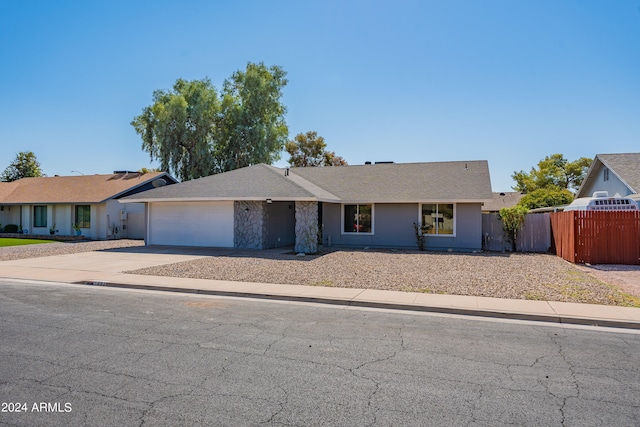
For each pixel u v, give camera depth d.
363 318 8.43
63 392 4.73
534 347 6.58
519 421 4.18
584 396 4.78
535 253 20.23
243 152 40.50
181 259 17.20
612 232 15.66
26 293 10.91
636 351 6.43
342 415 4.27
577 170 51.53
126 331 7.27
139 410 4.32
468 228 21.11
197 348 6.35
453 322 8.16
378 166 26.11
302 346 6.50
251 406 4.44
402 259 17.41
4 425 3.99
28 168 54.66
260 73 41.59
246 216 21.36
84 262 16.42
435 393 4.82
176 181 35.62
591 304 9.33
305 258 17.56
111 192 30.70
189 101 39.34
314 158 55.12
